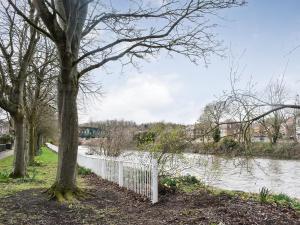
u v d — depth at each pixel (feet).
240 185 63.16
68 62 39.37
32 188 46.26
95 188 49.39
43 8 37.32
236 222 27.14
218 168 50.49
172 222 28.58
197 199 37.29
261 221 27.55
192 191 43.09
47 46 74.23
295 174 85.10
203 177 55.67
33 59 73.00
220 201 35.73
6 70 64.59
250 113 23.79
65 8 40.91
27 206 35.22
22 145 63.31
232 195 40.37
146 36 41.42
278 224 27.07
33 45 61.77
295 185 70.23
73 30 39.42
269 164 93.35
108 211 34.27
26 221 30.07
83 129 137.59
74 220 30.89
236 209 31.09
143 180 41.50
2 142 236.84
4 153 182.29
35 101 96.27
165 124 54.34
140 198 40.27
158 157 48.39
